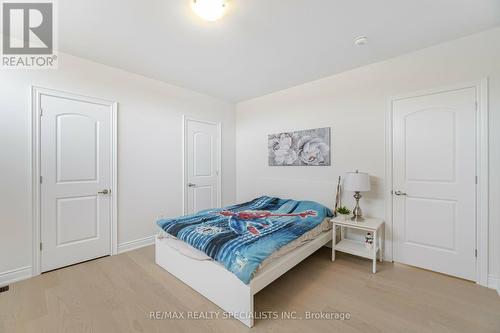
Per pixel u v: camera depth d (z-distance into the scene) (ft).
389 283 7.18
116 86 9.48
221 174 13.85
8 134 7.11
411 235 8.30
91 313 5.74
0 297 6.37
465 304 6.07
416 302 6.19
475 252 7.10
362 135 9.43
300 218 8.71
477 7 5.85
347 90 9.84
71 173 8.34
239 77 10.52
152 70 9.74
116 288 6.86
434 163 7.79
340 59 8.75
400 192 8.49
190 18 6.28
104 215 9.17
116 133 9.43
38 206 7.63
